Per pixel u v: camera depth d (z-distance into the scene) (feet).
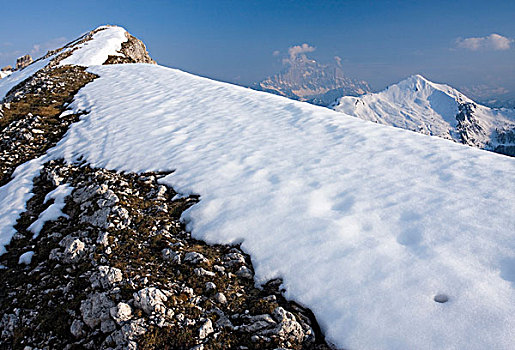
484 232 27.12
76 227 35.19
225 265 28.78
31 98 88.43
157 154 51.26
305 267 26.71
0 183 53.11
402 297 22.57
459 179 35.78
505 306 20.59
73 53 161.38
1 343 24.97
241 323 23.35
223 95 80.69
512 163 37.93
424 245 26.86
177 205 38.50
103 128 66.03
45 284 28.91
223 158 47.09
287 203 34.78
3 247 36.55
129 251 30.07
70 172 50.67
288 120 60.85
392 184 36.42
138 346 21.27
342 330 21.74
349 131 52.95
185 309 23.85
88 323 23.52
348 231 29.53
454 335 19.58
